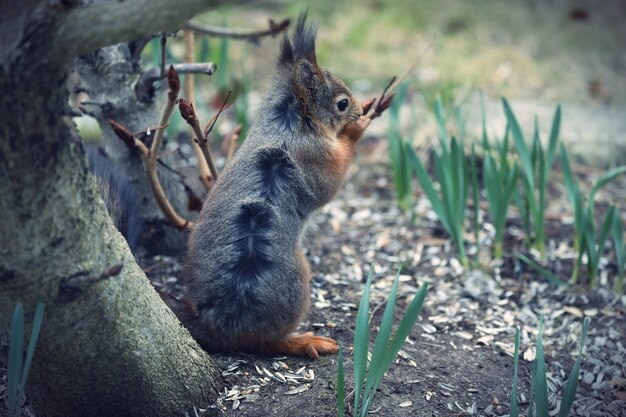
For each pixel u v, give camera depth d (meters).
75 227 0.87
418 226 1.29
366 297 0.94
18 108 0.83
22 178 0.85
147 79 1.11
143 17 0.82
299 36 1.08
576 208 1.17
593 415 1.02
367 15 2.02
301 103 1.05
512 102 1.60
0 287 0.87
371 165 1.42
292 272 1.01
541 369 0.93
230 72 1.59
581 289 1.18
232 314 1.00
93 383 0.92
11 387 0.87
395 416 0.98
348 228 1.29
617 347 1.10
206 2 0.82
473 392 1.03
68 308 0.88
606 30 1.96
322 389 1.00
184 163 1.36
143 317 0.92
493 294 1.17
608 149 1.45
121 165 1.16
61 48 0.83
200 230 1.01
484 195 1.37
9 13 0.82
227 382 1.00
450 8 2.04
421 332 1.11
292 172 1.03
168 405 0.95
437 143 1.42
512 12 2.03
